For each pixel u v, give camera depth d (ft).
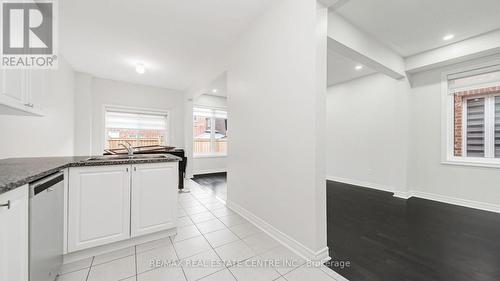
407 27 8.71
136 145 17.30
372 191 13.33
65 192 5.32
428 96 11.86
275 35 6.95
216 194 12.70
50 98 9.64
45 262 4.08
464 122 11.05
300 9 5.94
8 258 2.96
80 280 4.79
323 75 5.69
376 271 5.20
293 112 6.21
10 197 3.02
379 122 13.98
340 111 16.37
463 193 10.65
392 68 10.85
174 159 7.04
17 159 6.55
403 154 12.07
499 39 8.77
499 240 6.77
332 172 16.93
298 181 6.05
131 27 8.64
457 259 5.70
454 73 10.93
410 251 6.13
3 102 4.43
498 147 10.09
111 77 15.47
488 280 4.87
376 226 7.90
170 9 7.45
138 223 6.36
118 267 5.31
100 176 5.77
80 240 5.51
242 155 9.00
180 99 19.15
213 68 12.58
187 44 10.15
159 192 6.73
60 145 11.40
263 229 7.57
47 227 4.17
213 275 5.03
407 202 11.02
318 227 5.60
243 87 8.93
